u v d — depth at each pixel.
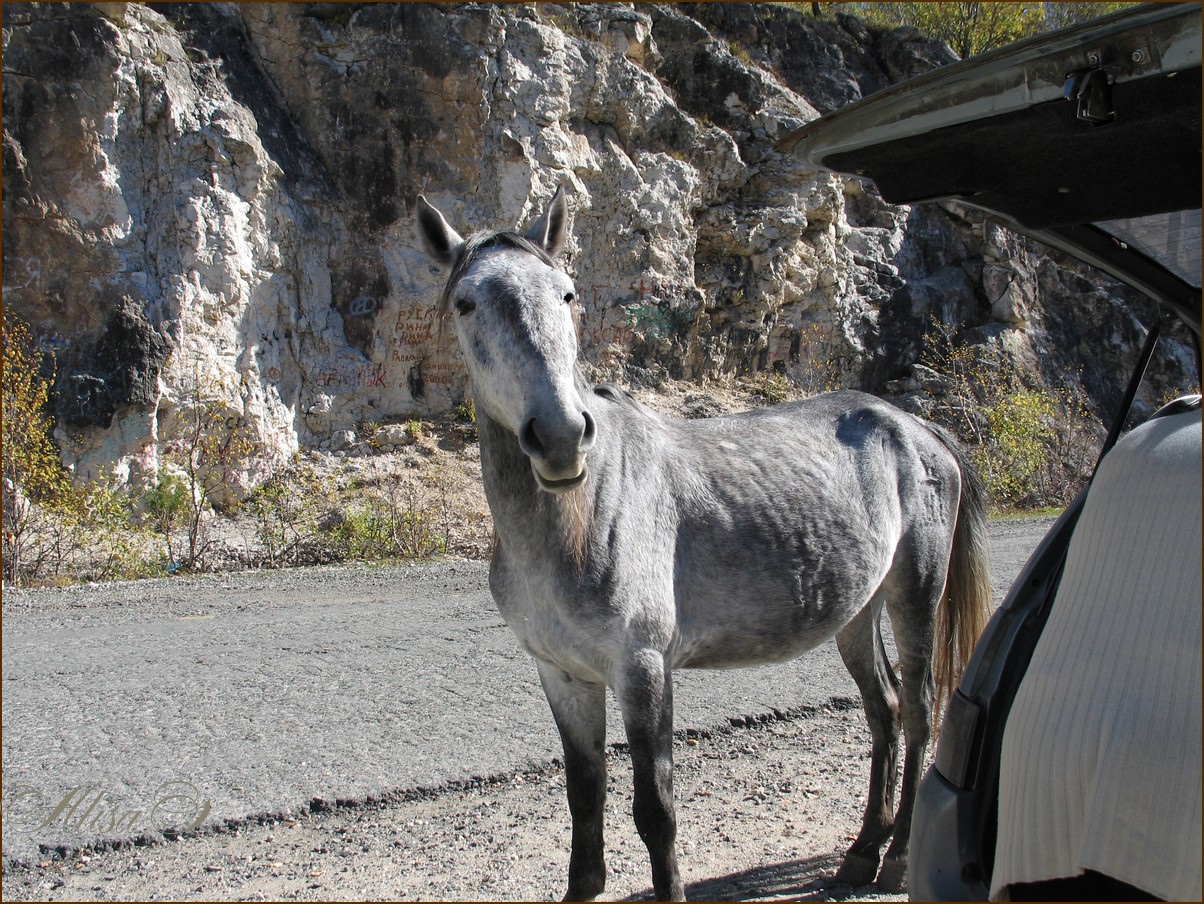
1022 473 17.17
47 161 11.75
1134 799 1.35
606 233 16.73
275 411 13.40
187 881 3.19
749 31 22.03
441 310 2.97
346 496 12.95
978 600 4.19
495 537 3.15
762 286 18.39
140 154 12.63
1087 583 1.56
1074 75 1.49
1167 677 1.38
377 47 14.73
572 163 15.92
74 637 6.69
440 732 4.65
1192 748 1.32
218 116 13.19
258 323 13.42
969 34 28.06
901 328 20.36
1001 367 20.09
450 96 14.90
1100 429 20.48
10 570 9.54
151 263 12.48
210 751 4.33
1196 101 1.56
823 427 3.88
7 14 11.70
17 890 3.10
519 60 15.64
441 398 14.88
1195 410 1.64
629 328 16.69
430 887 3.17
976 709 1.83
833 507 3.54
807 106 20.16
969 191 2.08
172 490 11.70
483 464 2.96
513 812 3.85
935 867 1.77
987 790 1.79
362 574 10.02
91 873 3.24
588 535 2.85
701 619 3.21
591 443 2.59
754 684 5.66
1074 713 1.46
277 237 13.65
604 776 3.14
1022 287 21.91
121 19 12.59
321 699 5.15
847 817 3.92
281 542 11.39
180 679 5.53
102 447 11.69
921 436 4.12
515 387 2.59
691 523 3.22
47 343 11.62
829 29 23.48
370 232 14.68
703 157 18.09
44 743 4.38
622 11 17.81
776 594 3.32
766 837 3.70
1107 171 1.89
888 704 3.80
